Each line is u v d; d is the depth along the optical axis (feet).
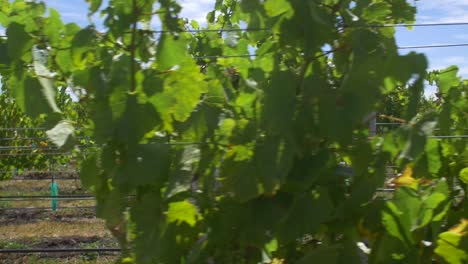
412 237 6.79
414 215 6.75
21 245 26.20
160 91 6.46
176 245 6.62
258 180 6.39
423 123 6.82
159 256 6.47
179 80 6.60
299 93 6.68
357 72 6.49
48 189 43.57
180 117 6.60
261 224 6.39
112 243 26.55
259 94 6.81
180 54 6.62
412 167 7.61
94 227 30.76
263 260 6.70
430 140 7.52
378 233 6.84
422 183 7.94
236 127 6.68
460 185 7.81
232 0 13.56
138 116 6.41
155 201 6.47
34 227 30.94
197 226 6.69
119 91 6.48
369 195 6.65
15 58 6.74
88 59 6.86
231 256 6.63
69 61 6.87
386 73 6.64
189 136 6.81
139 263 6.37
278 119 6.35
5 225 31.53
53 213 34.78
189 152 6.61
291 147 6.31
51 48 6.98
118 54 6.87
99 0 6.70
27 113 6.77
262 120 6.55
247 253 6.64
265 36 8.09
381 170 6.86
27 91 6.71
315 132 6.46
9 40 6.72
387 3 7.26
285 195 6.48
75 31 7.03
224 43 9.34
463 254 6.61
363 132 6.95
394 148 6.89
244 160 6.52
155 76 6.53
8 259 23.61
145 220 6.41
